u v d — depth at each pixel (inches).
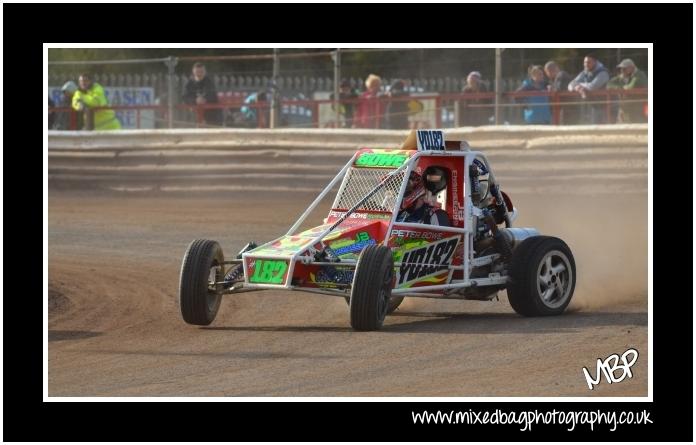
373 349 655.8
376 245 701.3
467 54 1759.4
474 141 1635.1
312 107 1867.6
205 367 617.9
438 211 764.6
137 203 1667.1
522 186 1599.4
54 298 876.0
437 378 583.5
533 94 1610.5
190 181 1775.3
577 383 572.4
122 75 2009.1
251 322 768.3
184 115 1937.7
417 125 1739.7
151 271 1019.3
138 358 647.8
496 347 655.8
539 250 757.3
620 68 1603.1
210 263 724.7
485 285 759.7
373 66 1800.0
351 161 780.6
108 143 1843.0
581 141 1573.6
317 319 777.6
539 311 757.3
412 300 872.3
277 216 1464.1
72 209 1583.4
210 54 2119.8
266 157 1734.7
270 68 2069.4
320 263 698.2
